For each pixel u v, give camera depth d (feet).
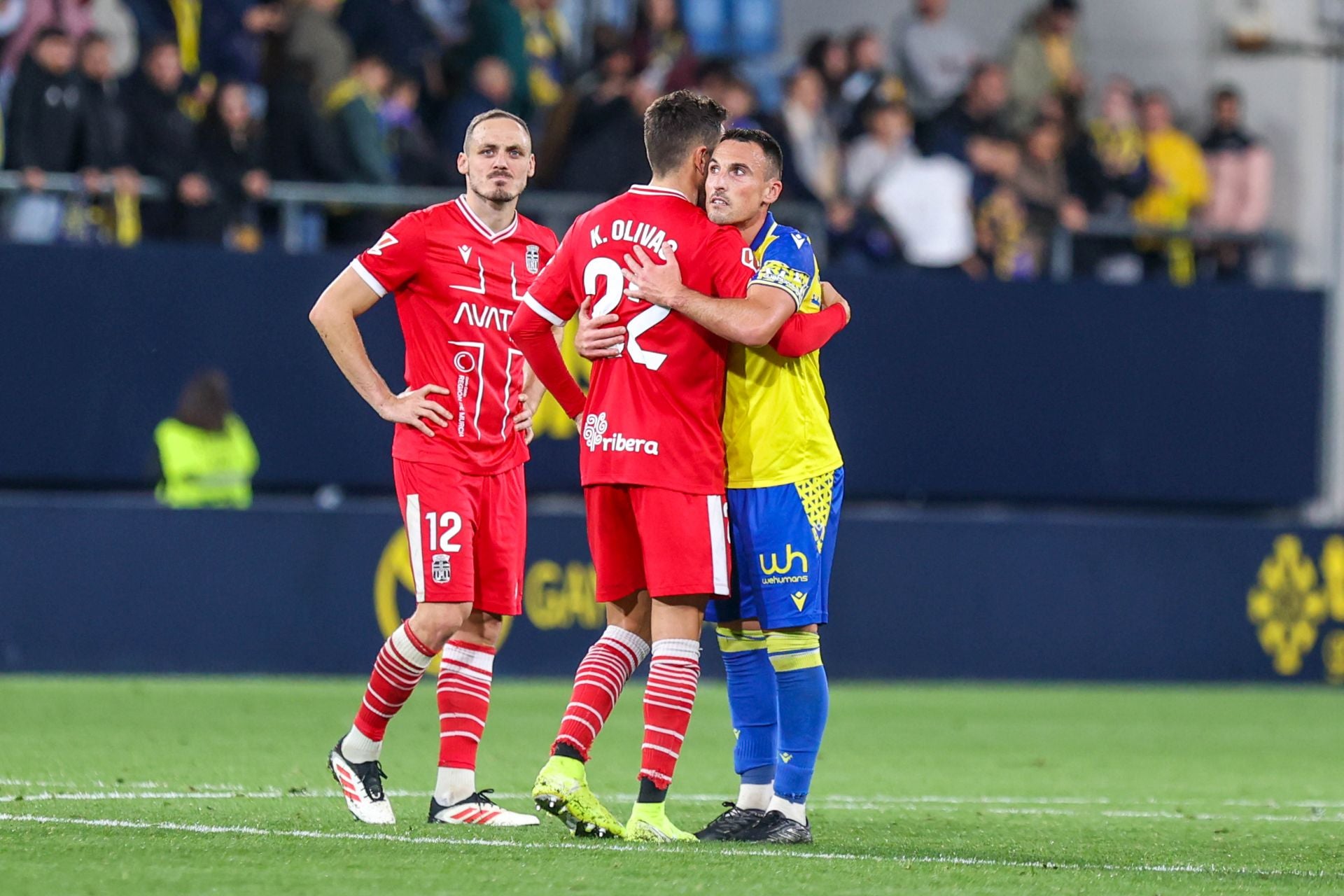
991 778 103.24
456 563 71.67
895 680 172.86
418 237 72.59
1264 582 181.16
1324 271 194.39
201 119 163.32
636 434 67.41
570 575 164.14
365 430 162.50
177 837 65.57
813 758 69.62
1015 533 175.83
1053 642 176.55
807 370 69.62
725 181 68.13
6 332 154.81
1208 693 171.32
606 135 170.81
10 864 58.59
